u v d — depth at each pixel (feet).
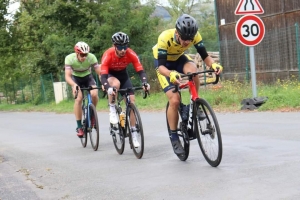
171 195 17.84
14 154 33.30
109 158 27.99
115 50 27.14
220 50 83.87
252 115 41.22
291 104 42.73
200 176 20.25
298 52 64.23
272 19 74.28
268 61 75.56
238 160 22.67
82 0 108.17
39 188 21.76
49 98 118.11
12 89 143.33
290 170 19.56
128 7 99.55
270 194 16.42
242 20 42.93
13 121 69.41
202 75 84.94
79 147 34.12
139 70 27.91
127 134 28.17
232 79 81.97
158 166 23.70
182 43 21.39
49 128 51.24
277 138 27.99
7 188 22.35
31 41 126.93
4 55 130.72
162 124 42.98
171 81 21.45
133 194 18.72
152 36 102.37
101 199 18.63
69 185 21.74
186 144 23.35
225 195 16.92
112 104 28.99
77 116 33.45
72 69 32.73
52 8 105.29
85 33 103.04
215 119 20.68
